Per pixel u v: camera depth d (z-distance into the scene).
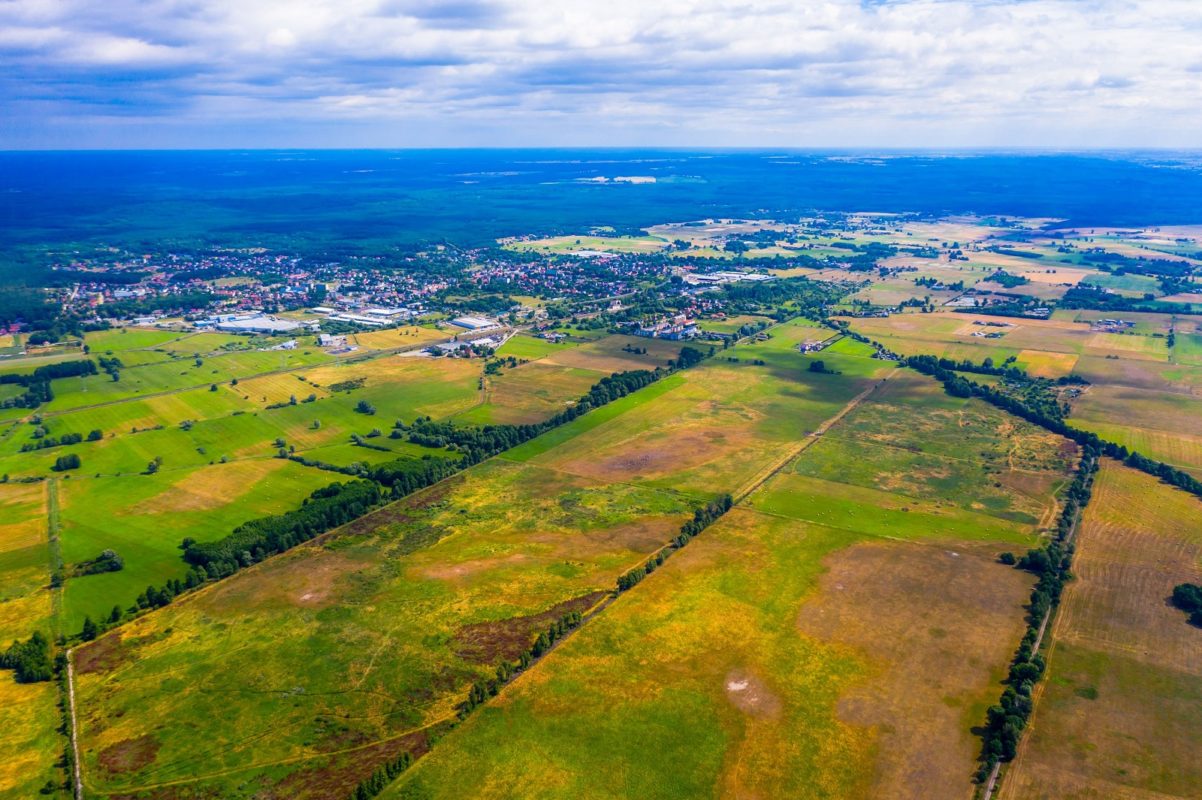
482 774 128.88
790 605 173.75
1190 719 139.00
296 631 167.62
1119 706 142.00
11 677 155.75
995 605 173.50
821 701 144.25
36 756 135.38
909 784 125.94
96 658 160.75
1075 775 127.06
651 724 139.12
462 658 157.88
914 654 157.12
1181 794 123.38
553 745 134.75
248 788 127.56
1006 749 130.62
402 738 137.38
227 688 150.75
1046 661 154.25
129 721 143.00
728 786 126.00
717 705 143.50
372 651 160.62
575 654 157.62
